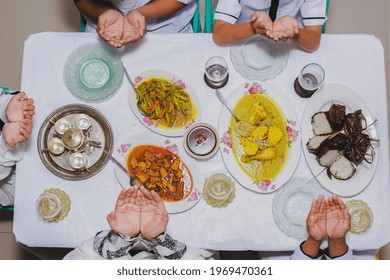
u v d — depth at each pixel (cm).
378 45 143
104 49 143
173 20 164
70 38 144
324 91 139
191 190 134
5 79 219
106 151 136
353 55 142
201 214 134
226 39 141
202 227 134
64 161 136
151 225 129
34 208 136
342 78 142
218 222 134
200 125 135
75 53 143
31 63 143
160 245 130
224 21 146
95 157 136
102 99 140
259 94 138
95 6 160
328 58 142
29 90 141
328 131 136
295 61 141
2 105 140
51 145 136
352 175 135
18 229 135
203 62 141
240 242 133
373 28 219
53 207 134
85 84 142
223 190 134
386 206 136
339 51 142
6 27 224
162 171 134
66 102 141
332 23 220
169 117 137
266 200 135
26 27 224
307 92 138
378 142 137
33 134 139
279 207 133
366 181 135
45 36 144
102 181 136
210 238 133
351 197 136
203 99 139
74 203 135
